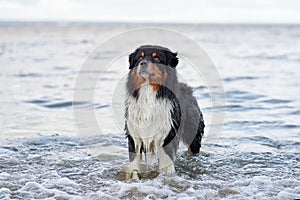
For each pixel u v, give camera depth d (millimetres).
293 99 10305
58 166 5477
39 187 4512
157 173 5246
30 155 5941
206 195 4293
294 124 7812
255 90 11578
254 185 4598
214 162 5715
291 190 4414
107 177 5074
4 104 9570
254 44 35969
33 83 12961
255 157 5918
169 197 4195
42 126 7621
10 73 15500
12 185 4621
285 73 15781
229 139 6828
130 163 5117
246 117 8352
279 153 6105
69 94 10906
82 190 4547
